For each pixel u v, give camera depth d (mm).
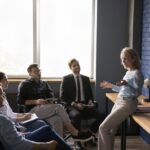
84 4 4520
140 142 3967
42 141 2361
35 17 4461
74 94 3854
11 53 4512
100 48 4363
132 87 2926
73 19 4539
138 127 4254
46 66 4582
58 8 4500
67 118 3461
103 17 4320
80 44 4582
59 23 4531
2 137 1996
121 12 4344
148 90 3637
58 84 4410
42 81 3834
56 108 3457
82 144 3713
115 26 4352
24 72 4566
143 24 4094
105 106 4414
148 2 3889
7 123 2023
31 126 2834
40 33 4520
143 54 4098
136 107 2998
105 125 2961
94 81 4457
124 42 4391
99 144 3018
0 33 4453
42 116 3418
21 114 3055
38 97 3689
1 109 2707
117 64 4402
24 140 2064
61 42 4562
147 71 3939
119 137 4090
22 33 4488
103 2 4301
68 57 4582
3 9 4422
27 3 4441
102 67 4391
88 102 3891
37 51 4527
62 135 3420
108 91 4402
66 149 2416
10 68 4543
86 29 4566
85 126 3879
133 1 4141
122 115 2926
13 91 4336
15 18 4453
